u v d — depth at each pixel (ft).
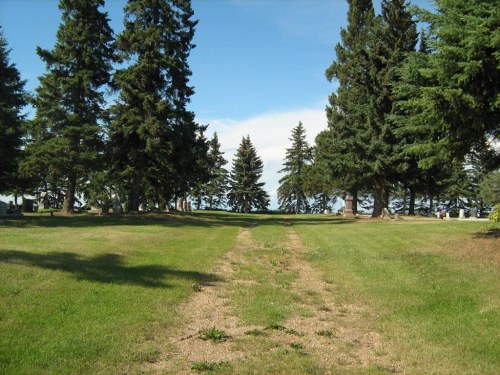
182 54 103.19
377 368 18.70
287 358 19.29
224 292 31.30
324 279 37.19
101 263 35.60
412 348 21.06
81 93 102.68
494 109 42.86
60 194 192.44
